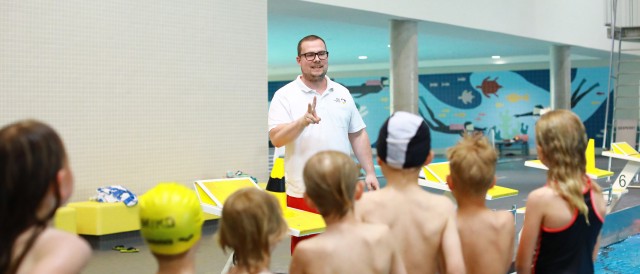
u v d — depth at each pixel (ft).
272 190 14.62
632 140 51.19
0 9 20.22
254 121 26.89
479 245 9.55
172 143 24.35
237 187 15.05
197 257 19.72
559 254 9.38
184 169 24.73
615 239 23.93
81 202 21.94
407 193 9.16
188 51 24.75
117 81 22.86
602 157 64.23
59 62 21.47
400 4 36.50
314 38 13.83
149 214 6.84
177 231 6.83
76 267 6.11
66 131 21.63
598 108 72.49
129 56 23.16
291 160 13.88
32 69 20.88
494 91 76.02
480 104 76.69
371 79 79.61
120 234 22.12
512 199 32.50
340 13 35.50
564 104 56.03
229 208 7.45
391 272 8.27
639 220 25.90
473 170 9.21
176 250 6.89
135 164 23.39
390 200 9.13
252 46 26.71
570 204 9.21
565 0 53.67
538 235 9.53
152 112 23.79
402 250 9.11
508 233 9.61
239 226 7.38
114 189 22.20
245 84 26.55
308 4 32.32
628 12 48.96
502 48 60.44
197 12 24.99
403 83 38.70
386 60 72.28
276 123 13.85
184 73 24.64
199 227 7.14
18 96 20.58
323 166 7.81
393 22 38.65
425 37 51.39
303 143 13.75
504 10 45.29
